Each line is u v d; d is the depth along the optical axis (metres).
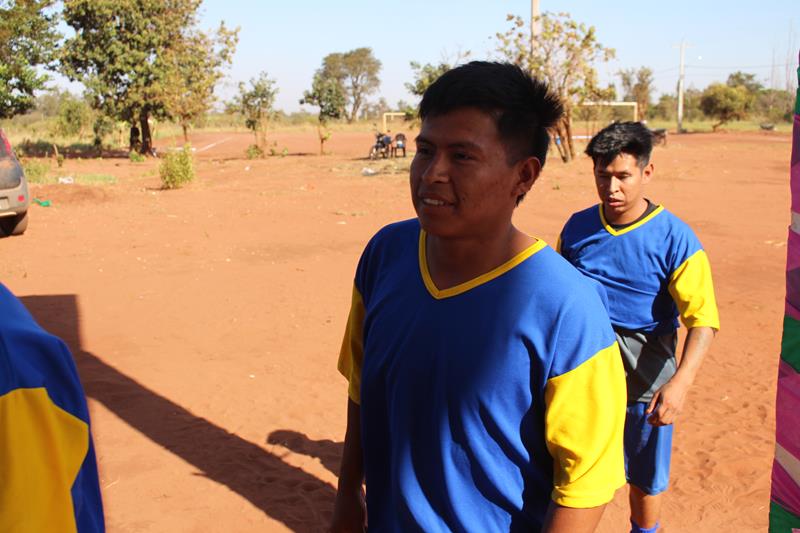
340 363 2.14
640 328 2.91
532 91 1.56
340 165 28.03
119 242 11.33
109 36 35.12
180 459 4.39
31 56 28.62
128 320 7.26
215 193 18.58
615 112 48.59
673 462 4.41
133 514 3.79
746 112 60.38
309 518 3.79
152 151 38.19
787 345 2.33
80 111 48.41
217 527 3.69
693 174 21.34
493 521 1.60
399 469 1.67
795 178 2.29
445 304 1.61
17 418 1.06
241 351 6.39
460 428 1.58
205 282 8.77
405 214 14.48
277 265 9.75
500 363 1.54
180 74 36.53
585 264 2.99
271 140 53.03
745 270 9.52
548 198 16.38
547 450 1.62
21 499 1.05
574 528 1.53
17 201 11.20
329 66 115.44
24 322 1.14
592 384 1.53
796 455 2.33
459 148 1.51
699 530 3.70
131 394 5.37
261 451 4.51
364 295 1.92
